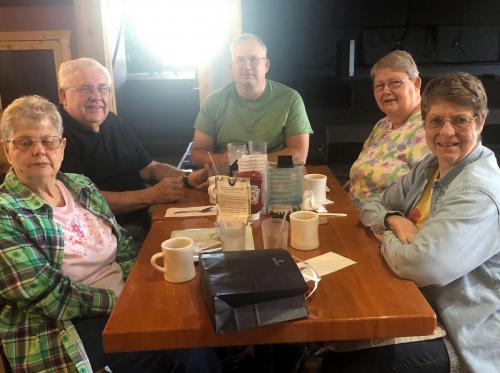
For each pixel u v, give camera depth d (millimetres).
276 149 2730
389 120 2256
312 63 6371
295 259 1454
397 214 1640
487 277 1411
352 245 1557
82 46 3885
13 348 1434
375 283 1318
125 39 6746
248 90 2623
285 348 1934
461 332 1399
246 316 1111
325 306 1209
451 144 1436
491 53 6273
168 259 1334
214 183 2006
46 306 1418
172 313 1200
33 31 4293
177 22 6773
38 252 1458
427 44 6262
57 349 1445
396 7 6121
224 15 4012
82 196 1767
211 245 1547
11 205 1440
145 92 5797
